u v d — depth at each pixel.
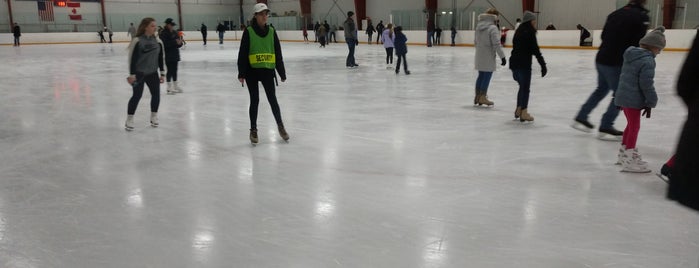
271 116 6.74
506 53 19.95
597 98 5.25
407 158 4.53
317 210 3.25
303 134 5.59
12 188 3.77
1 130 5.96
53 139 5.46
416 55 19.39
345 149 4.88
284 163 4.40
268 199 3.47
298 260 2.56
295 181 3.87
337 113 6.91
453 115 6.66
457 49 24.11
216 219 3.12
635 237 2.80
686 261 2.52
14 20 33.88
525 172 4.05
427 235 2.84
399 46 11.96
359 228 2.95
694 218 3.06
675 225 2.96
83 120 6.59
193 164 4.39
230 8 43.78
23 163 4.49
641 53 3.79
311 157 4.59
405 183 3.79
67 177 4.05
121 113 7.12
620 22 4.70
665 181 3.79
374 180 3.88
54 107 7.67
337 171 4.13
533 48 5.76
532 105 7.44
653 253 2.61
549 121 6.20
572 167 4.19
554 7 25.36
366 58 18.00
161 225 3.03
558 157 4.51
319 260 2.56
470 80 10.74
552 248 2.67
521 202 3.36
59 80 11.48
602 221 3.03
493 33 6.70
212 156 4.67
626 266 2.47
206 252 2.66
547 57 17.17
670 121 6.11
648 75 3.74
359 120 6.38
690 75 1.63
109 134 5.70
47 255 2.64
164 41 8.90
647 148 4.82
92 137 5.54
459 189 3.64
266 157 4.61
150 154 4.77
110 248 2.72
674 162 1.69
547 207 3.27
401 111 7.01
